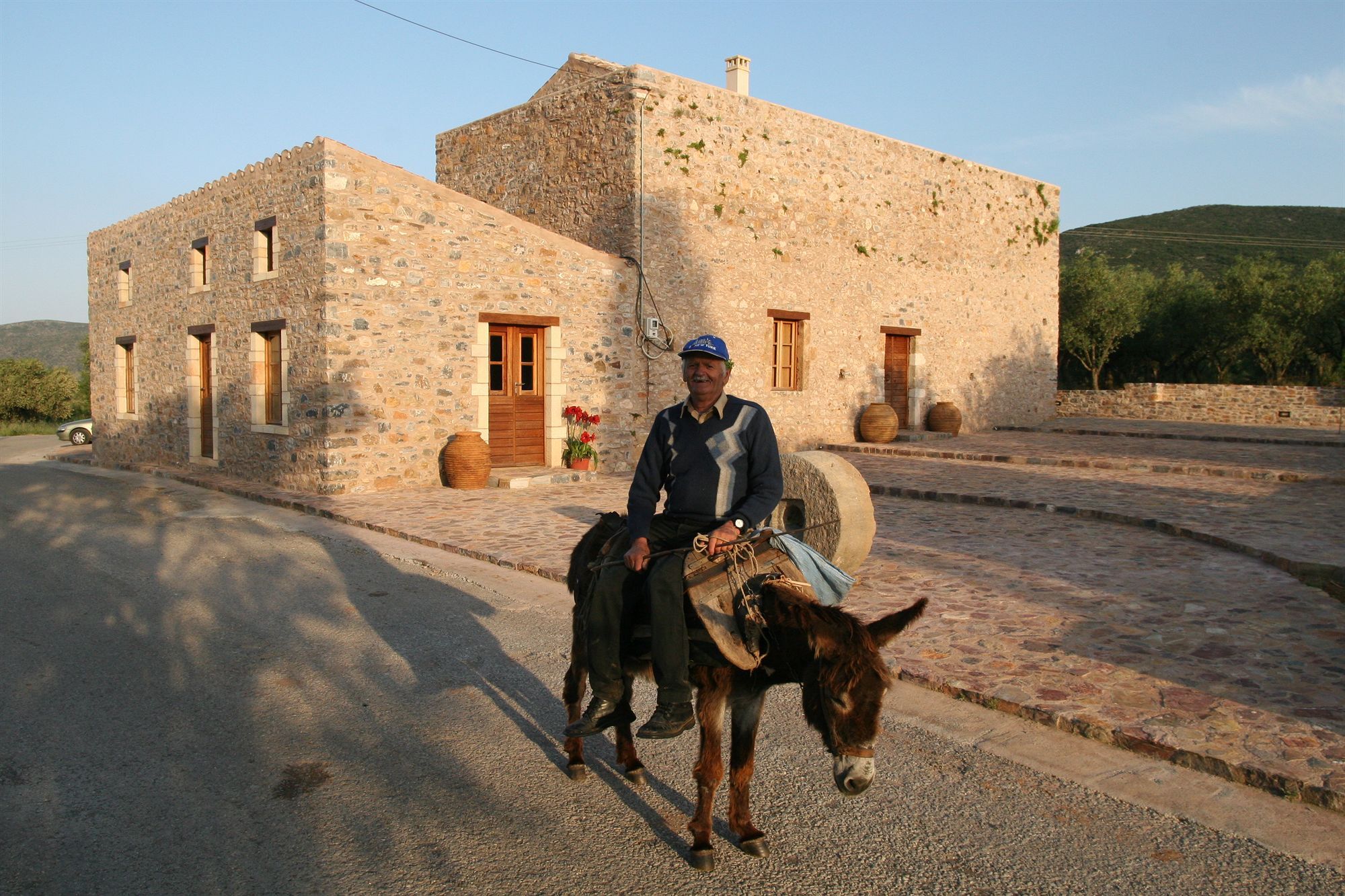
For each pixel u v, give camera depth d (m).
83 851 3.79
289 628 7.12
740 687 3.73
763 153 19.05
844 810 4.25
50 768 4.57
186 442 18.89
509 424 16.00
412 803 4.30
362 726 5.21
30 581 8.58
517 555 9.65
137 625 7.11
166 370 19.61
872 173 21.39
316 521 12.31
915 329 22.69
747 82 19.39
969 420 24.42
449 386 14.99
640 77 16.91
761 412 4.04
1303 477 14.42
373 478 14.31
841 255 20.78
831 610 3.36
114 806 4.20
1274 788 4.35
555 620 7.44
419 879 3.64
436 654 6.53
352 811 4.20
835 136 20.53
